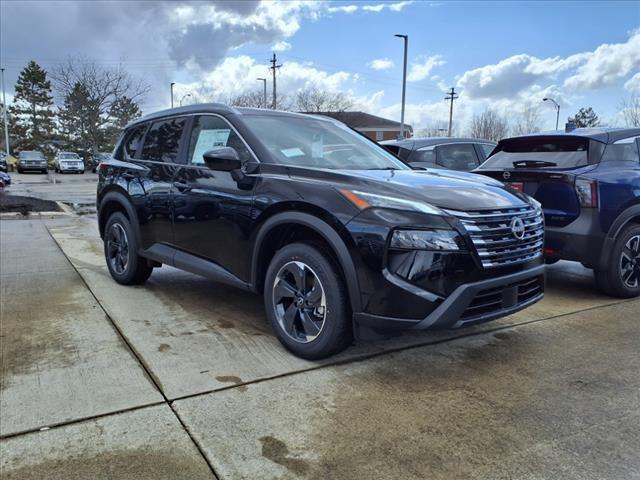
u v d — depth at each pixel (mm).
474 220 3049
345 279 3178
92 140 43969
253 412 2756
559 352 3623
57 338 3775
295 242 3453
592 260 4699
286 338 3498
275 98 49906
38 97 61469
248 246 3715
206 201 4043
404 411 2785
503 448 2451
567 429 2623
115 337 3811
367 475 2252
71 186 24172
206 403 2842
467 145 8008
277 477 2234
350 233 3062
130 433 2545
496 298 3219
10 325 4043
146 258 4918
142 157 5004
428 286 2949
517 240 3271
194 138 4410
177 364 3340
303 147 4070
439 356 3533
